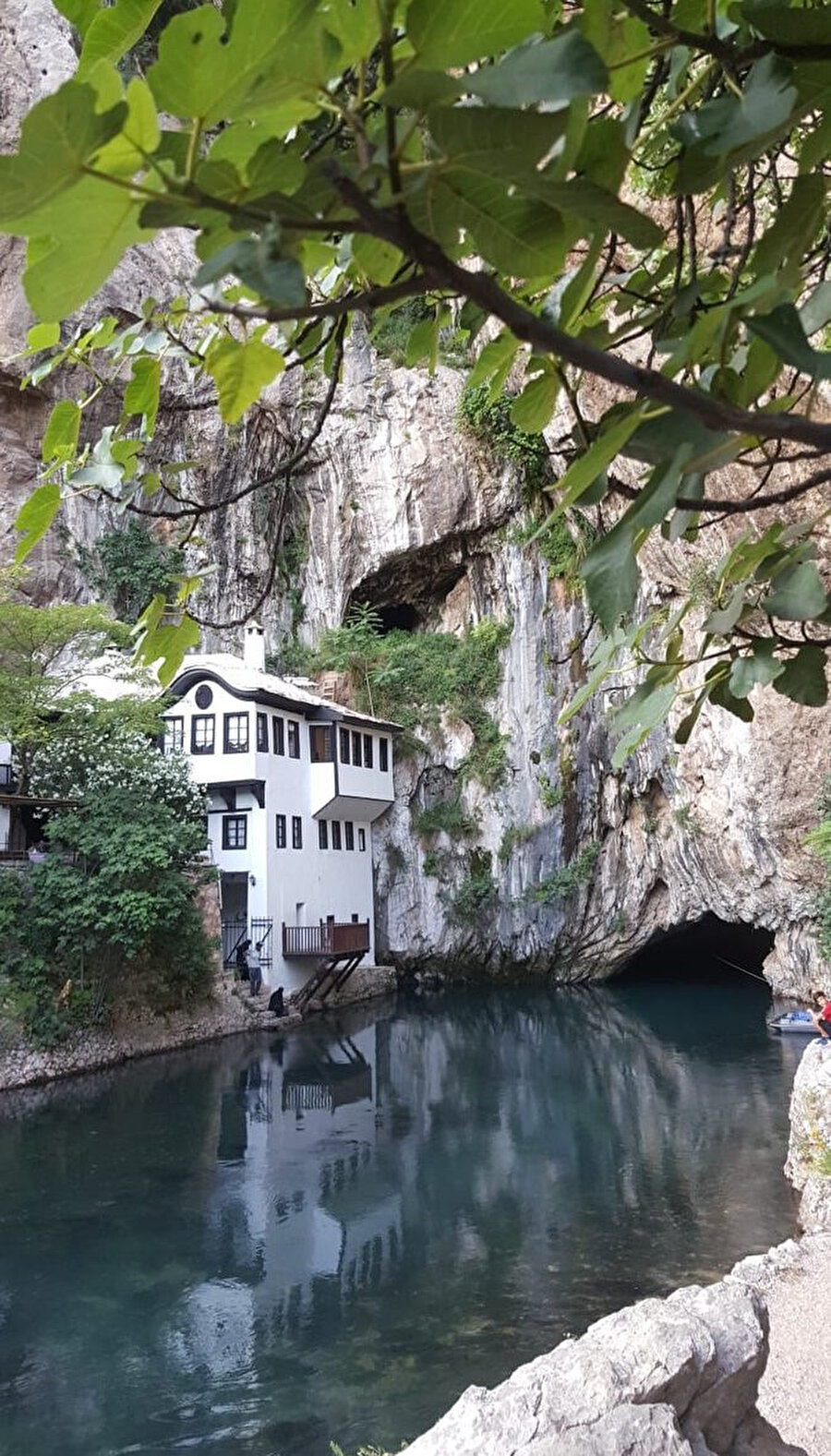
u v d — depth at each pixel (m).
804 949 24.19
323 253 0.99
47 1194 12.38
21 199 0.65
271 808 26.41
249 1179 12.84
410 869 32.19
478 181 0.77
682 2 1.20
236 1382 7.98
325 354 1.86
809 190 1.14
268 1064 19.94
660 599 19.72
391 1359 8.23
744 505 1.39
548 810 30.89
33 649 23.19
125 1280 9.93
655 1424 3.11
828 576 11.14
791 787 21.61
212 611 32.09
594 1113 15.88
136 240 0.73
